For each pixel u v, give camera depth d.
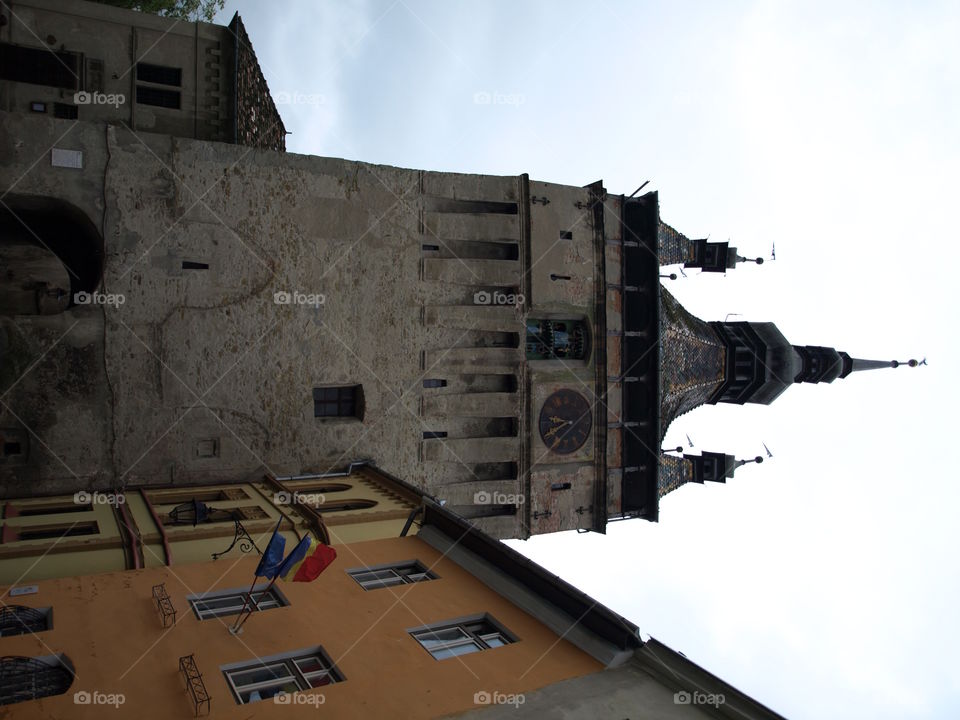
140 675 13.23
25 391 26.92
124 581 16.78
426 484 34.41
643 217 38.56
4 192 26.83
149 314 28.81
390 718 12.70
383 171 33.41
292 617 15.85
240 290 30.34
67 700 12.29
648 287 38.16
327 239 32.09
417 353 33.91
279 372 31.08
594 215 37.81
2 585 16.36
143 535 21.23
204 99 33.50
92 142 28.12
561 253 36.72
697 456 41.81
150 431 28.83
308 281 31.64
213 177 30.08
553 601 17.20
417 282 33.88
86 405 27.81
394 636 15.70
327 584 17.80
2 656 13.25
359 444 32.81
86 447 27.81
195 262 29.66
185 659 13.66
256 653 14.40
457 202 35.19
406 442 33.81
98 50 31.81
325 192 32.12
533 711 13.26
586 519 37.91
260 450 30.78
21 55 30.88
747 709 13.20
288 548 21.62
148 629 14.71
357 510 26.39
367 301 32.88
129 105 32.22
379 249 33.16
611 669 14.98
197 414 29.61
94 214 28.06
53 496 27.11
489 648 15.53
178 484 29.36
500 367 35.56
